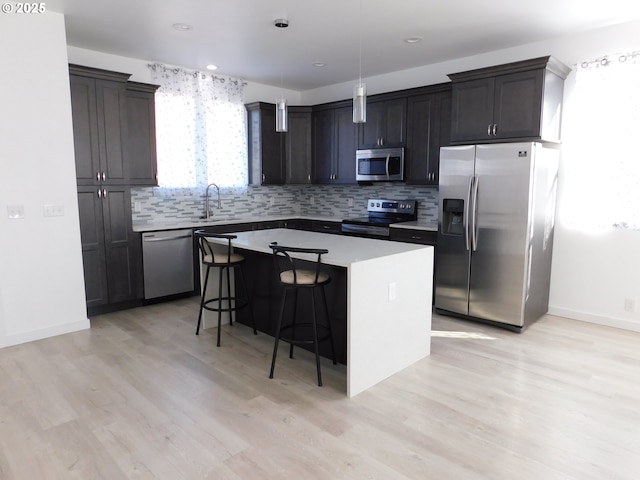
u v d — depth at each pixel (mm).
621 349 3477
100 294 4375
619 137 3859
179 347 3549
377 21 3740
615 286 3998
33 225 3584
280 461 2098
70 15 3607
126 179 4469
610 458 2119
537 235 3914
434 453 2158
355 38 4191
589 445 2223
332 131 5980
